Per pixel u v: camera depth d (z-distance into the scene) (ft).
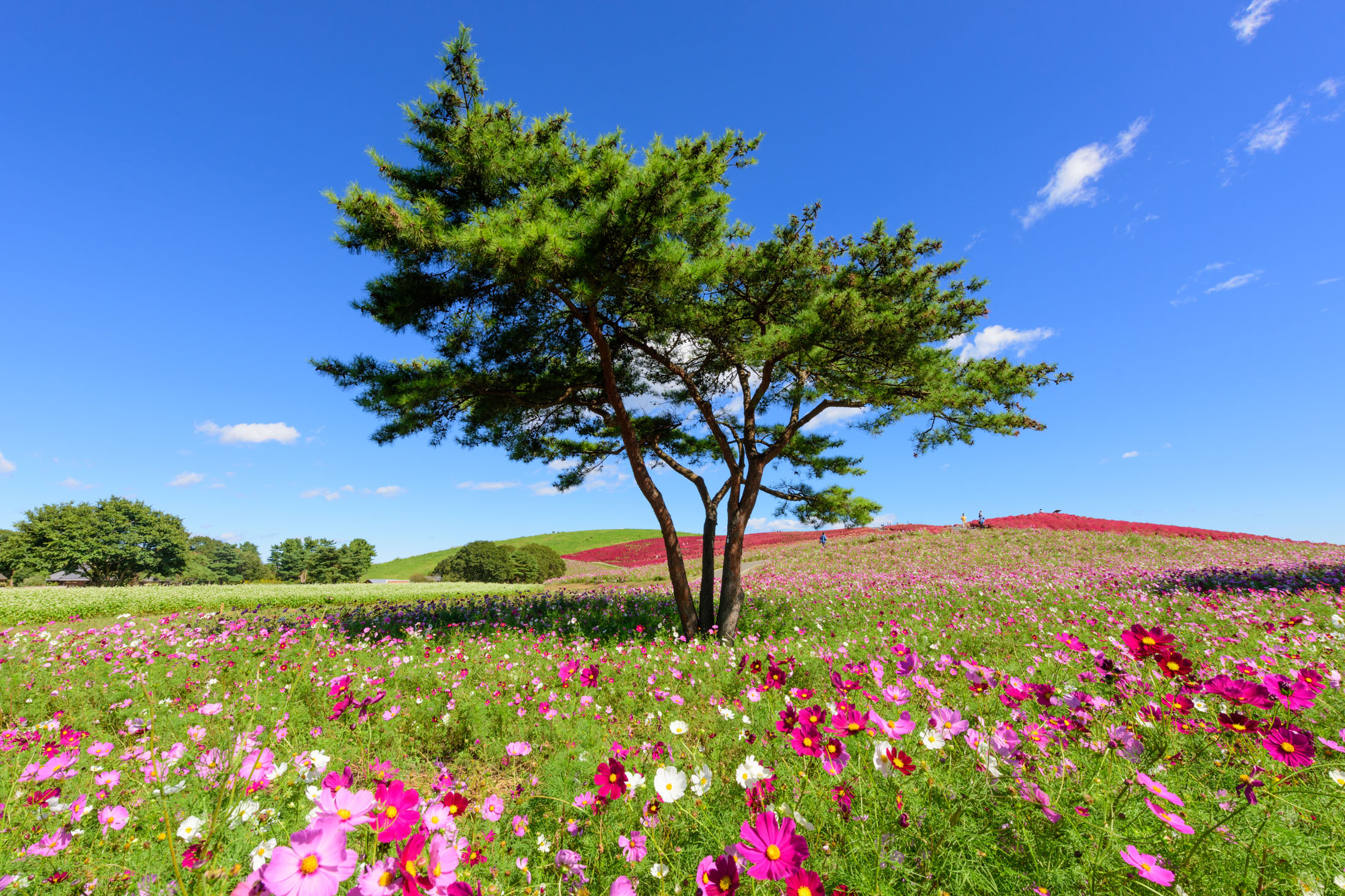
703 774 6.86
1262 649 15.17
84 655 22.59
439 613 35.35
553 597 43.11
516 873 6.20
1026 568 51.65
